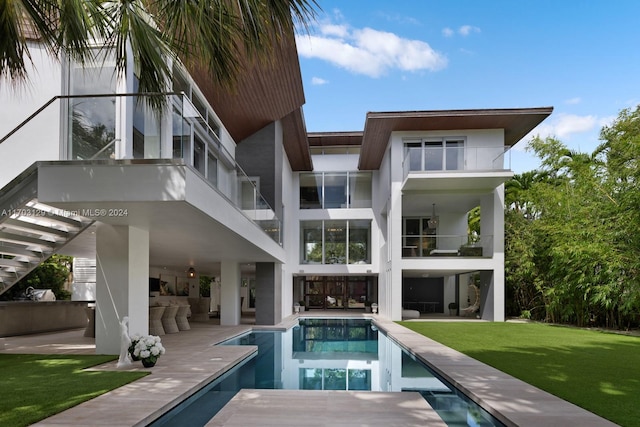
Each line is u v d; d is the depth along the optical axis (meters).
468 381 6.25
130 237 7.96
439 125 17.48
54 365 7.04
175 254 13.36
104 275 7.94
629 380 6.34
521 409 4.85
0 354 8.20
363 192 24.05
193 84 11.18
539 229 16.92
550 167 18.56
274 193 16.34
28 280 18.84
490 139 17.81
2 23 3.63
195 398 5.80
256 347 9.82
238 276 16.23
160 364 7.43
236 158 16.53
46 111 6.20
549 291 15.74
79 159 6.04
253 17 3.80
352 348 11.20
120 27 4.35
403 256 18.02
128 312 7.89
